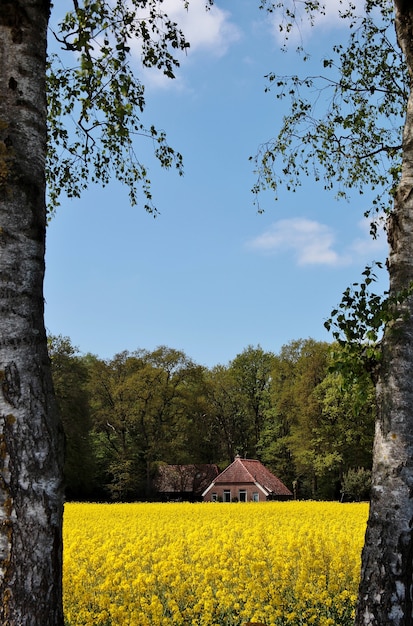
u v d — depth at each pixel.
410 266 5.82
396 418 5.42
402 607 5.00
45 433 4.30
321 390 55.56
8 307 4.39
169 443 59.12
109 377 61.34
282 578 9.30
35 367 4.40
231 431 70.56
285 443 63.38
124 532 16.39
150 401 59.38
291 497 59.34
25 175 4.62
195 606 8.27
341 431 53.69
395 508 5.21
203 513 24.83
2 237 4.47
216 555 10.91
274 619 8.20
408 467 5.28
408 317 5.64
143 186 10.00
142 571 10.45
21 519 4.09
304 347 59.88
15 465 4.15
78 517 23.39
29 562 4.05
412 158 6.19
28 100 4.75
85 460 53.12
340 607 8.52
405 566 5.09
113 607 7.91
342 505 30.73
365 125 11.38
